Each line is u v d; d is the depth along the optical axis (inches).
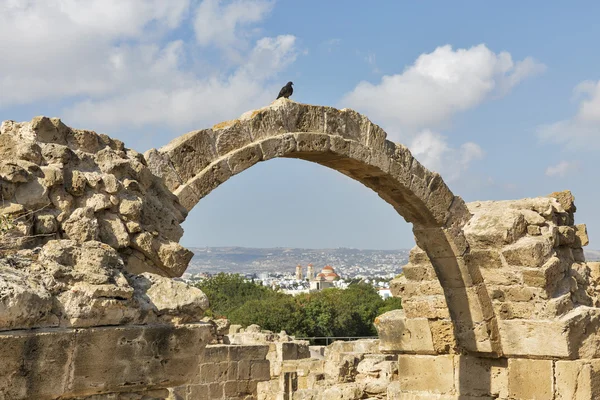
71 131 385.7
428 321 682.2
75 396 311.1
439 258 660.1
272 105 527.2
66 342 303.9
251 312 2933.1
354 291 3523.6
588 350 636.1
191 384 882.1
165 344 336.8
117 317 323.6
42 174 353.4
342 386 840.9
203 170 475.2
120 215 379.6
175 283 355.3
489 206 690.2
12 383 288.2
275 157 515.5
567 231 681.6
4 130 375.6
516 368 645.9
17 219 335.6
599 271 712.4
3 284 289.6
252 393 933.8
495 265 651.5
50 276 313.3
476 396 661.3
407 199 629.0
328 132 554.3
